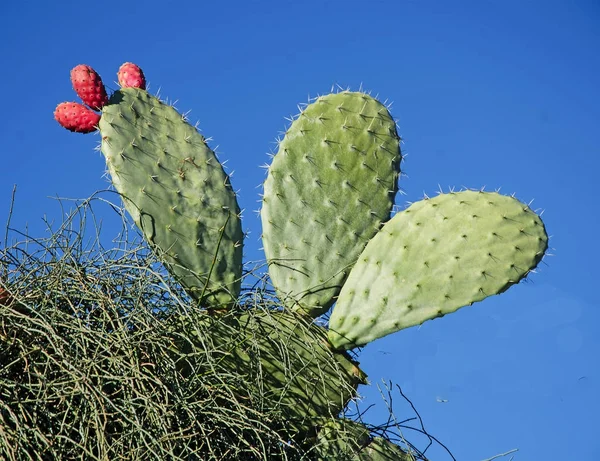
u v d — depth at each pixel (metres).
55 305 2.26
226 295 2.50
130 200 2.49
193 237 2.51
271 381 2.41
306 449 2.40
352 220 2.59
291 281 2.56
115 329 2.27
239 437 2.26
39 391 2.19
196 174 2.54
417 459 2.41
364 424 2.43
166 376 2.26
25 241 2.32
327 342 2.50
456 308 2.50
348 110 2.65
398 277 2.51
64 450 2.19
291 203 2.58
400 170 2.66
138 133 2.53
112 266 2.33
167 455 2.22
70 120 2.50
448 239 2.52
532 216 2.54
